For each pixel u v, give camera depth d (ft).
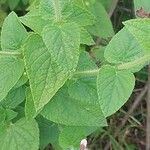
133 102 2.06
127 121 2.05
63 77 1.11
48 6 1.14
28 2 1.84
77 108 1.31
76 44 1.07
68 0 1.13
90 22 1.28
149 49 1.05
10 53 1.25
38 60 1.13
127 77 1.13
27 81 1.38
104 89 1.12
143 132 2.08
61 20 1.13
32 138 1.36
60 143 1.33
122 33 1.20
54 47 1.06
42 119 1.48
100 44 1.86
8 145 1.36
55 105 1.31
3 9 1.88
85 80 1.28
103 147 2.01
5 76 1.23
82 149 1.31
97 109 1.30
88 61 1.28
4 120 1.38
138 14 1.50
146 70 2.01
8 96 1.38
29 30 1.65
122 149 1.96
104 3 1.90
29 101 1.28
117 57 1.19
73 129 1.35
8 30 1.31
